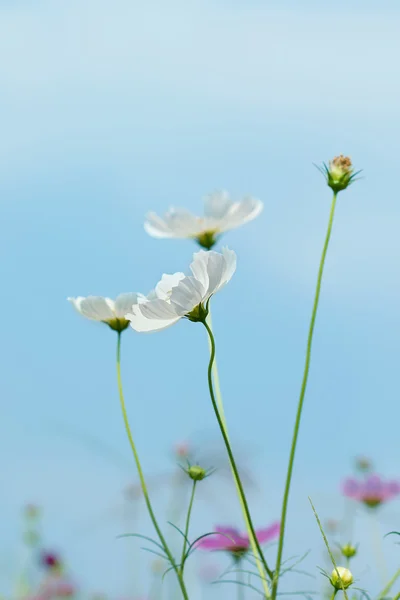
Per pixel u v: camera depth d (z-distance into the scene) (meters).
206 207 1.62
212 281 1.39
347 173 1.46
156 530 1.42
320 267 1.42
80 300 1.52
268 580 1.39
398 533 1.40
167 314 1.39
